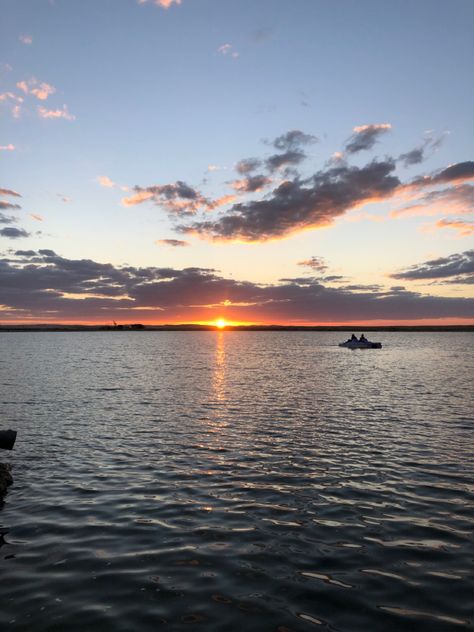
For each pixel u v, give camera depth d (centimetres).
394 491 1373
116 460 1711
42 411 2725
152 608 780
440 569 915
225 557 969
